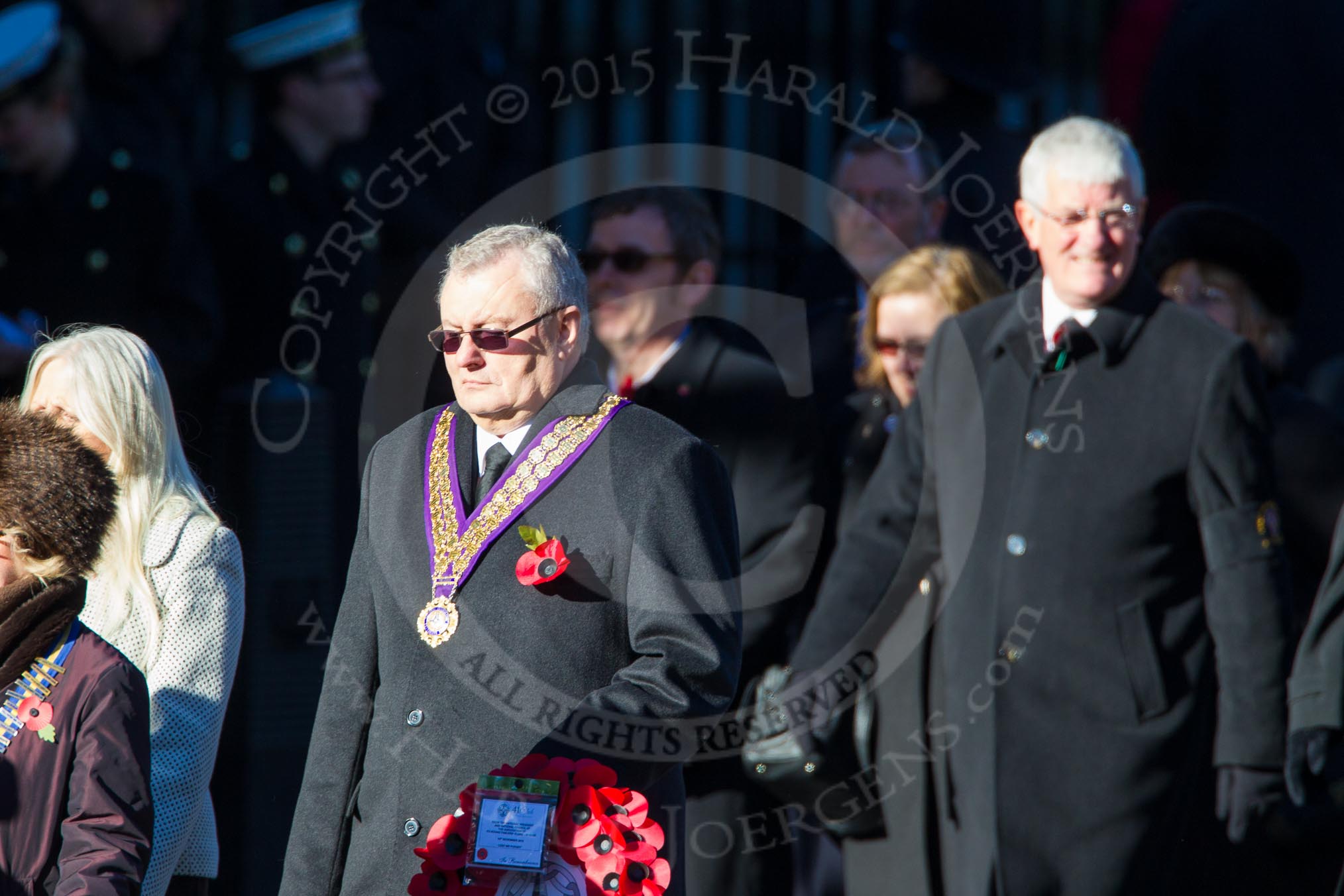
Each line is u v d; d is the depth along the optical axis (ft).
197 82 79.41
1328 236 74.08
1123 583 48.21
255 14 80.38
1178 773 47.70
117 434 41.32
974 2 66.28
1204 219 56.95
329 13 67.92
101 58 72.95
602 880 36.01
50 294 67.56
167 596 41.06
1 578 35.94
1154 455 48.39
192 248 68.23
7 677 35.04
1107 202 48.60
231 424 66.59
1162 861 47.93
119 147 70.79
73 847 34.22
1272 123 74.33
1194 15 75.92
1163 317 49.65
